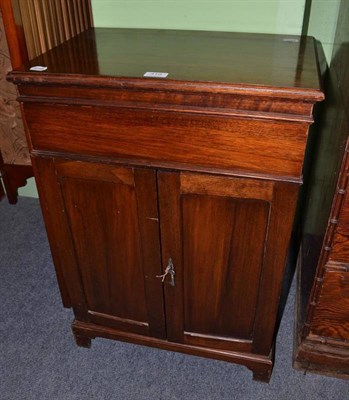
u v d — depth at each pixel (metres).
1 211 1.99
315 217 1.27
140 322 1.25
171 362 1.32
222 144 0.87
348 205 0.93
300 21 1.26
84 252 1.15
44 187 1.05
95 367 1.31
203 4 1.29
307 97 0.78
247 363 1.22
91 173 0.99
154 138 0.90
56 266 1.38
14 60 1.24
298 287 1.47
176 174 0.94
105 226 1.08
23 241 1.81
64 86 0.88
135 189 0.98
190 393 1.23
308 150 1.58
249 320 1.15
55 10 1.27
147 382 1.27
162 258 1.08
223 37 1.22
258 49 1.09
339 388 1.24
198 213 0.99
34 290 1.58
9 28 1.18
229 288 1.10
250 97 0.81
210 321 1.18
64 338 1.40
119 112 0.89
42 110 0.93
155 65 0.95
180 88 0.82
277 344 1.37
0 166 1.86
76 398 1.22
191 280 1.11
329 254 1.02
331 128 1.13
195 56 1.03
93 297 1.25
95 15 1.38
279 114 0.82
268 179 0.89
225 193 0.94
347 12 1.06
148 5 1.32
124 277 1.17
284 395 1.22
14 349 1.37
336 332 1.17
